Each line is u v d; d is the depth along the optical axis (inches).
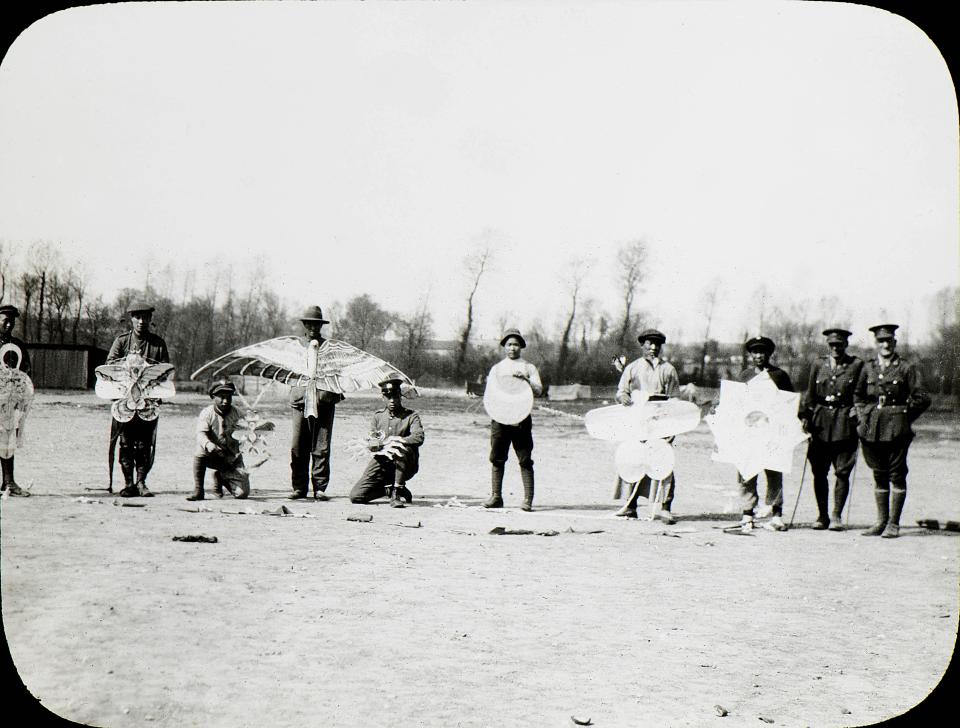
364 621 252.4
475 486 567.2
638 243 851.4
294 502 452.1
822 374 437.1
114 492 454.3
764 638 253.0
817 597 293.7
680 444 867.4
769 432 430.9
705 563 341.4
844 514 505.4
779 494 442.6
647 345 455.5
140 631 237.1
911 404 415.8
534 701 202.1
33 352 857.5
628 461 443.8
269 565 305.4
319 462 470.6
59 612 248.4
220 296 856.3
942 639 253.0
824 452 437.4
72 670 209.9
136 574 286.2
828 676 224.8
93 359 865.5
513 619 259.8
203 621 246.2
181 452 630.5
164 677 208.7
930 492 612.4
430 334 885.2
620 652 237.5
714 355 912.9
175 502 429.4
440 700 200.5
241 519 388.2
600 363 955.3
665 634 253.6
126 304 855.7
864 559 357.7
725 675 224.5
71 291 852.6
